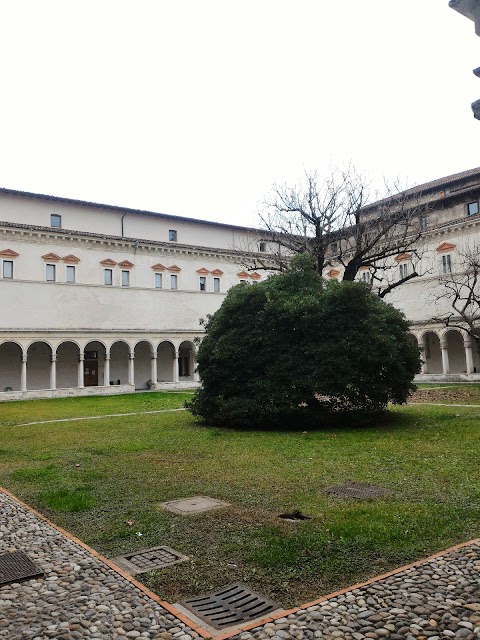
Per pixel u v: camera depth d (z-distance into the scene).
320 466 11.76
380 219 31.48
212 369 19.92
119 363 50.19
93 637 4.54
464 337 43.72
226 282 54.34
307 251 31.22
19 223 43.97
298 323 19.02
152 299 49.72
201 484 10.41
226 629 4.77
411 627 4.52
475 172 44.50
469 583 5.33
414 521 7.57
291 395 18.11
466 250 42.59
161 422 21.22
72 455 14.10
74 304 45.19
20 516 8.38
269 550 6.64
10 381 43.38
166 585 5.80
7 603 5.24
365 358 18.08
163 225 51.97
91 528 7.89
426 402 25.91
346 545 6.73
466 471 10.70
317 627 4.60
